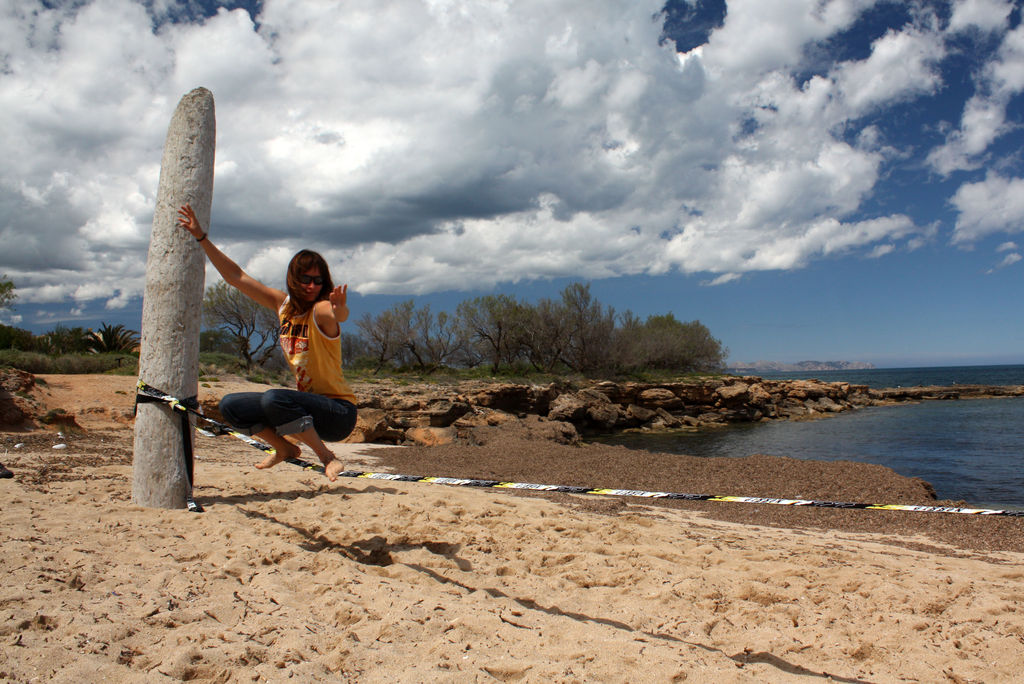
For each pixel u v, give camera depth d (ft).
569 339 165.07
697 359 207.10
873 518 33.22
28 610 9.97
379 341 154.20
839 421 141.38
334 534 18.53
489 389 114.01
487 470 48.44
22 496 19.48
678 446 101.45
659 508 32.71
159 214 20.92
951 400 214.07
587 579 15.61
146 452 19.93
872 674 10.52
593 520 24.61
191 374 20.67
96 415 47.44
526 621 11.30
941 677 10.43
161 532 16.26
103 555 13.65
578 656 9.62
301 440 11.88
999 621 13.34
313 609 11.33
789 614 13.70
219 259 12.67
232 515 19.49
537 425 90.74
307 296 12.02
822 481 46.21
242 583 12.70
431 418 90.43
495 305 161.48
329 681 8.25
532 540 19.72
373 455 56.24
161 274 20.56
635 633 11.16
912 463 74.28
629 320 182.80
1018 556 25.08
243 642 9.34
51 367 74.74
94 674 7.99
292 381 97.09
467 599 12.48
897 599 14.94
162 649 8.95
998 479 61.67
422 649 9.57
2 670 7.91
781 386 176.76
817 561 19.38
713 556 19.30
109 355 87.04
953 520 32.76
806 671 10.52
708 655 10.36
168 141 21.24
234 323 106.22
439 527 20.20
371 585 12.52
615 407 133.49
